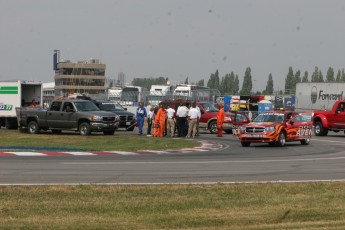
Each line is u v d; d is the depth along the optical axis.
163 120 48.38
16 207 14.50
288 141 41.94
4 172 22.09
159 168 24.48
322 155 33.28
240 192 17.22
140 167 24.77
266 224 12.91
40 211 14.09
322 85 76.94
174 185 18.39
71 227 12.38
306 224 12.89
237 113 53.38
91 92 198.50
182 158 29.97
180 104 55.03
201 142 42.66
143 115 50.75
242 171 23.84
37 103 61.88
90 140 41.94
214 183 19.08
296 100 80.69
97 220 13.15
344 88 74.00
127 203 15.24
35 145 37.91
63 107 48.88
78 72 197.25
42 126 49.59
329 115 54.94
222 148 38.50
